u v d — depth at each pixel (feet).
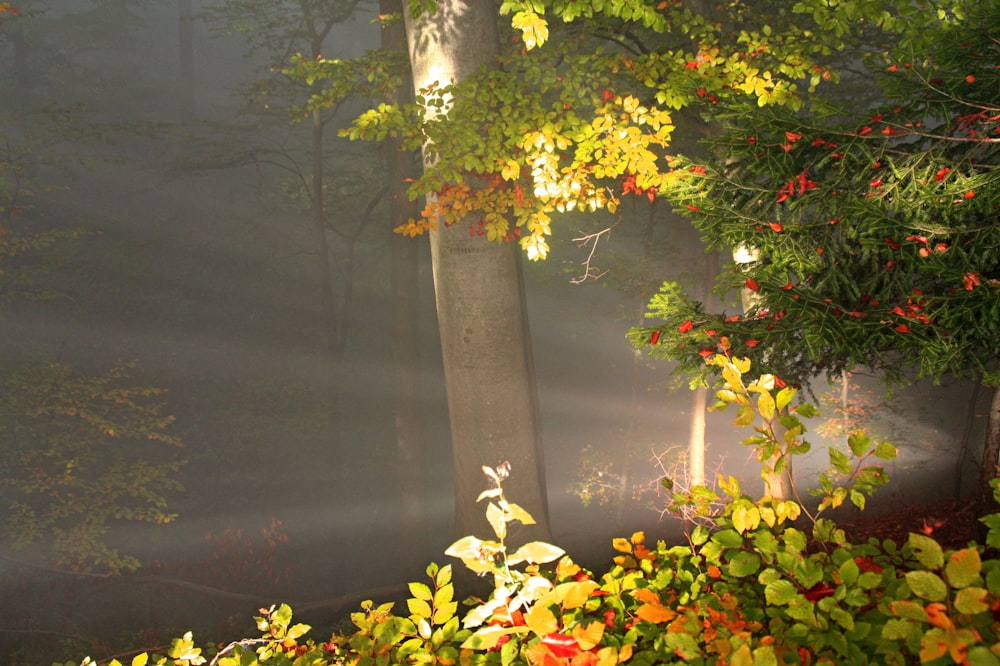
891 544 9.17
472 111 28.30
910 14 27.30
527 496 30.53
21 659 42.93
